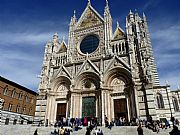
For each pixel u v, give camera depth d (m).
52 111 41.97
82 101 40.69
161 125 29.47
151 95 34.19
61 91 43.78
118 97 38.09
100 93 38.34
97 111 37.78
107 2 50.72
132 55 39.53
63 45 51.56
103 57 42.12
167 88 51.03
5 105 54.47
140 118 33.50
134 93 35.72
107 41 44.72
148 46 55.34
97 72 40.72
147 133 25.67
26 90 66.31
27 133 30.44
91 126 27.80
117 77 39.78
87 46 47.81
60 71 45.28
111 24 48.81
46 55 49.34
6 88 56.44
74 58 47.34
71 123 34.88
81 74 42.25
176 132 15.74
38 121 40.53
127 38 42.59
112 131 27.72
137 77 37.06
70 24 52.44
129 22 45.47
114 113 37.16
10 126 32.62
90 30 49.00
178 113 56.09
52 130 30.50
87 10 53.00
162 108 48.94
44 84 44.94
